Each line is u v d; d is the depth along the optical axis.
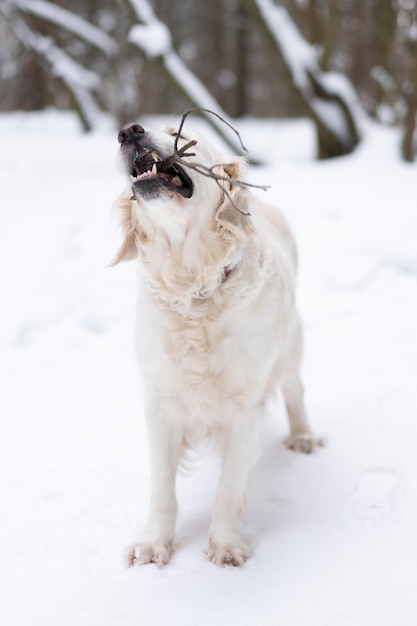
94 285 5.92
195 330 2.88
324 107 9.36
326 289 5.72
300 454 3.66
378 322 5.16
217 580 2.64
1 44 16.73
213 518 2.90
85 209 7.46
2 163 10.39
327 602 2.45
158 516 2.92
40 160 10.59
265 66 23.12
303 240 6.44
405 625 2.29
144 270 2.94
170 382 2.96
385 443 3.62
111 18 15.62
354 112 9.38
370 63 16.38
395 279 5.76
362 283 5.76
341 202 7.13
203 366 2.90
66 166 9.98
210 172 2.69
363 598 2.45
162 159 2.71
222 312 2.87
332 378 4.44
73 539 2.94
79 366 4.80
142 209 2.84
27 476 3.45
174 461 3.06
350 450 3.61
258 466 3.57
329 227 6.61
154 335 2.94
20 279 6.08
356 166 8.55
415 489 3.16
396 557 2.69
